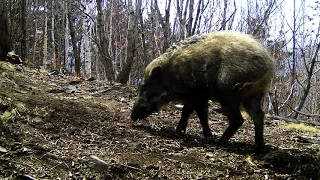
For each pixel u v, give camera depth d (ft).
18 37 18.06
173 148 6.50
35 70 12.54
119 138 6.68
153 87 7.68
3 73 9.76
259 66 6.30
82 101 8.98
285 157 5.95
